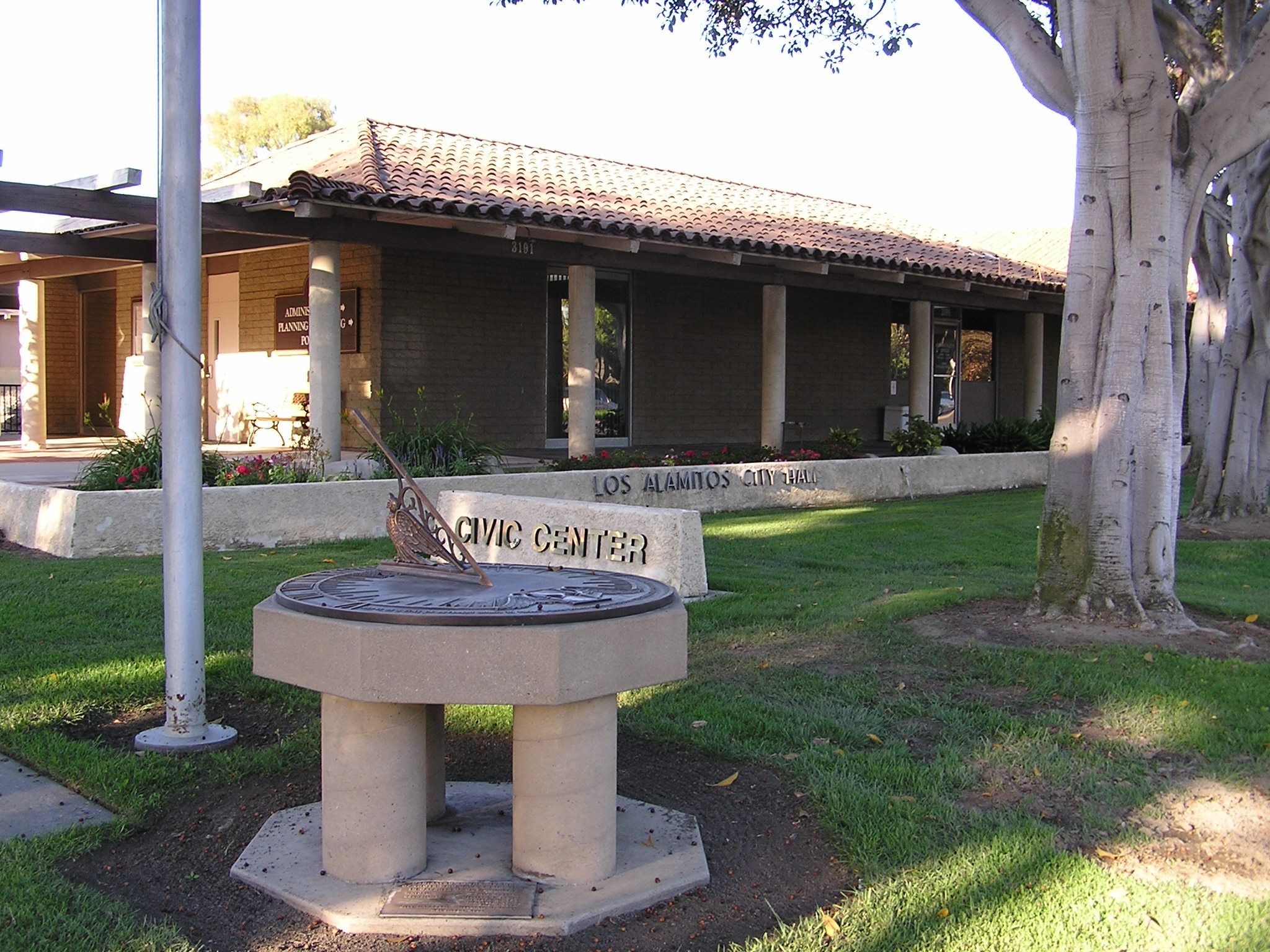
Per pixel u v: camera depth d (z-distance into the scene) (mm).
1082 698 6000
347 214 12719
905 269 17516
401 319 15500
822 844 4387
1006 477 17781
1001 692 6164
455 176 15617
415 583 4465
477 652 3666
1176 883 4020
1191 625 7195
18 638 7105
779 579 9312
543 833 3979
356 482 11281
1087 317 7340
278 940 3654
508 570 4824
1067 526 7488
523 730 3992
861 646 6984
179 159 5457
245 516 10445
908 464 16250
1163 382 7305
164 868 4176
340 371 13484
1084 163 7230
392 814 3975
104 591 8312
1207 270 18109
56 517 10047
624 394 18609
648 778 5074
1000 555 10695
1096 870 4074
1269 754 5188
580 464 13867
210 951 3572
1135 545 7441
